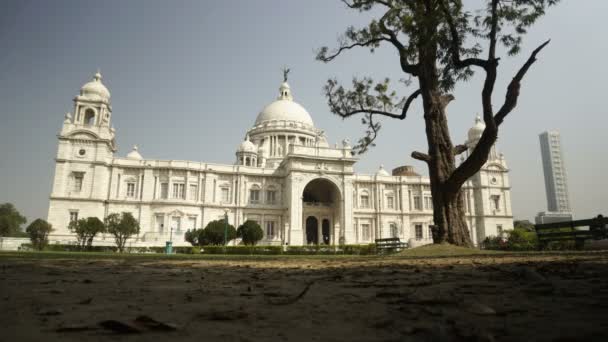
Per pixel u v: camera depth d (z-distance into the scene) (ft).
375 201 290.76
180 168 250.16
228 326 10.69
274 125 337.93
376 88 95.09
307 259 60.03
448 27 75.31
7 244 176.55
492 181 306.14
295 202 246.68
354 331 10.08
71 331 9.85
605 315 11.43
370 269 33.76
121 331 9.86
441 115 82.07
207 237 193.57
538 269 27.71
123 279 24.98
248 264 44.57
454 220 76.69
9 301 14.87
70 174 228.02
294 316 12.08
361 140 101.96
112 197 236.84
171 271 32.78
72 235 219.20
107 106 246.68
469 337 8.86
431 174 80.94
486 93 70.03
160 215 240.94
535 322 10.61
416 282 21.70
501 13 68.85
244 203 263.29
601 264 31.30
